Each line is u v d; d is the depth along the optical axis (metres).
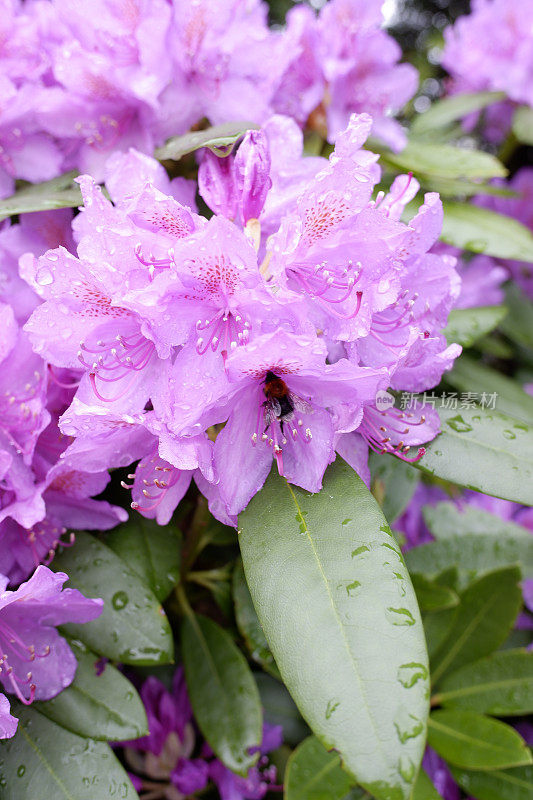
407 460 0.57
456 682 0.67
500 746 0.63
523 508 0.86
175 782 0.65
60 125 0.64
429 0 1.26
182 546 0.63
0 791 0.55
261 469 0.54
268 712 0.68
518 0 0.83
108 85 0.62
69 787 0.55
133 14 0.62
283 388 0.53
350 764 0.49
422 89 1.14
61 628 0.57
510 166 0.98
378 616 0.51
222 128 0.58
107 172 0.58
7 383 0.58
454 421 0.58
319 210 0.53
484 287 0.82
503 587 0.67
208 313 0.53
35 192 0.63
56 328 0.54
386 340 0.56
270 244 0.53
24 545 0.58
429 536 0.85
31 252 0.60
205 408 0.52
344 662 0.51
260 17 0.67
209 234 0.51
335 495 0.54
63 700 0.57
